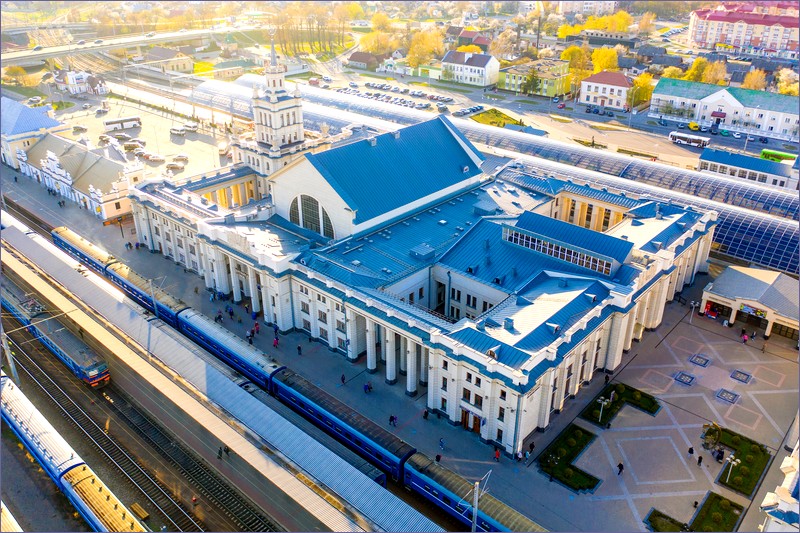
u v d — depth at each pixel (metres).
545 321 95.69
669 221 129.25
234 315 126.44
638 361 112.94
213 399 91.94
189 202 141.50
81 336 113.94
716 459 91.12
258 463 79.56
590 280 107.12
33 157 198.75
